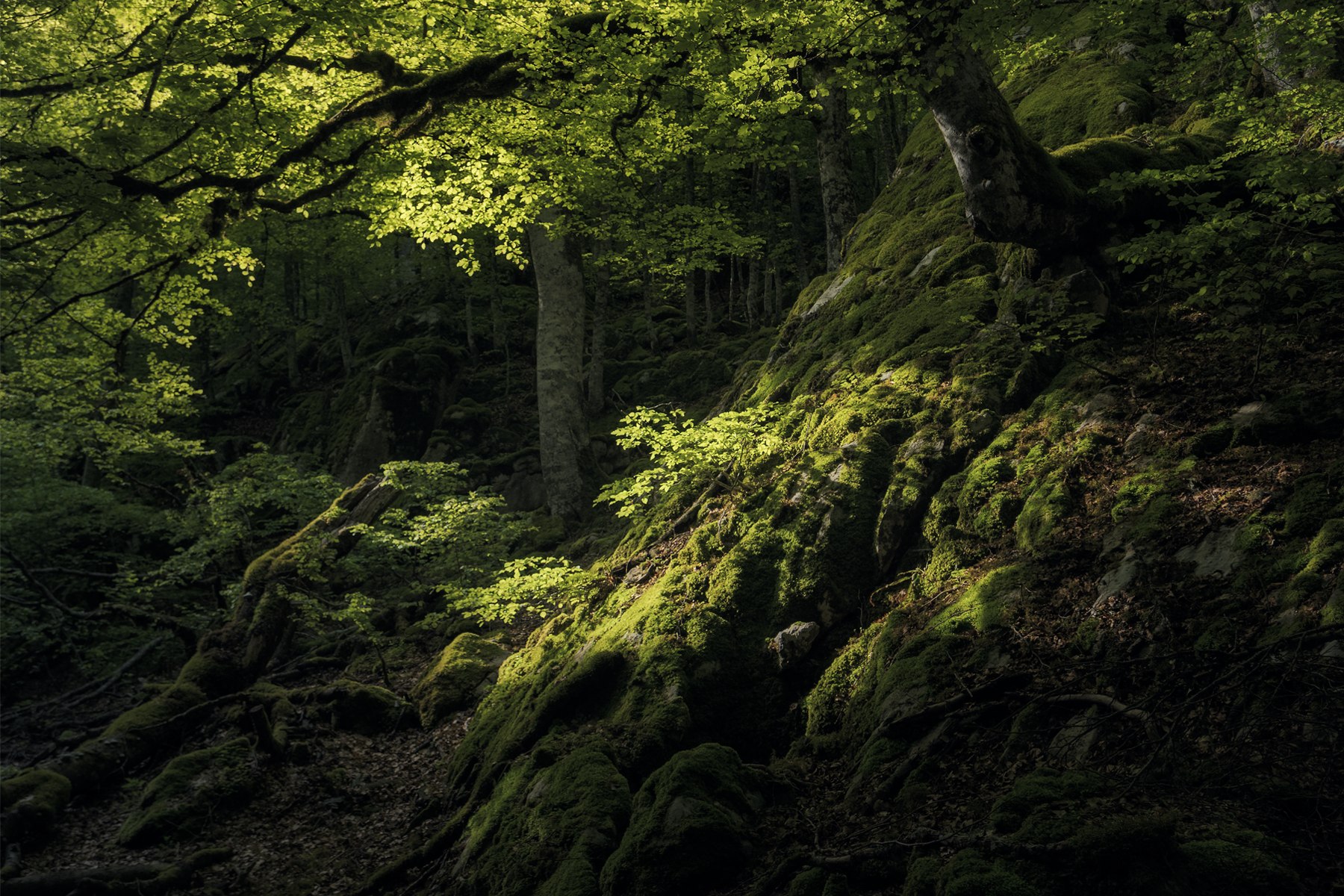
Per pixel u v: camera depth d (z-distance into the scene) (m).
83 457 19.31
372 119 8.80
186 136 6.90
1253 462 5.30
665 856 4.71
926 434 7.39
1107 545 5.39
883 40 6.66
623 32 7.76
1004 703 4.71
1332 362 5.80
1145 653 4.45
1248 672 3.33
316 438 21.64
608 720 6.74
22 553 15.55
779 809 5.18
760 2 6.77
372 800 8.41
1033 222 7.44
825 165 13.45
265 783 8.80
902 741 5.07
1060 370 7.43
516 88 8.09
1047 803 3.59
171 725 9.98
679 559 8.11
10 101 7.34
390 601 13.80
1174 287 6.55
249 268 9.68
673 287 23.20
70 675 15.94
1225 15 9.48
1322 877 2.92
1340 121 6.44
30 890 6.70
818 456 7.95
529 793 6.21
